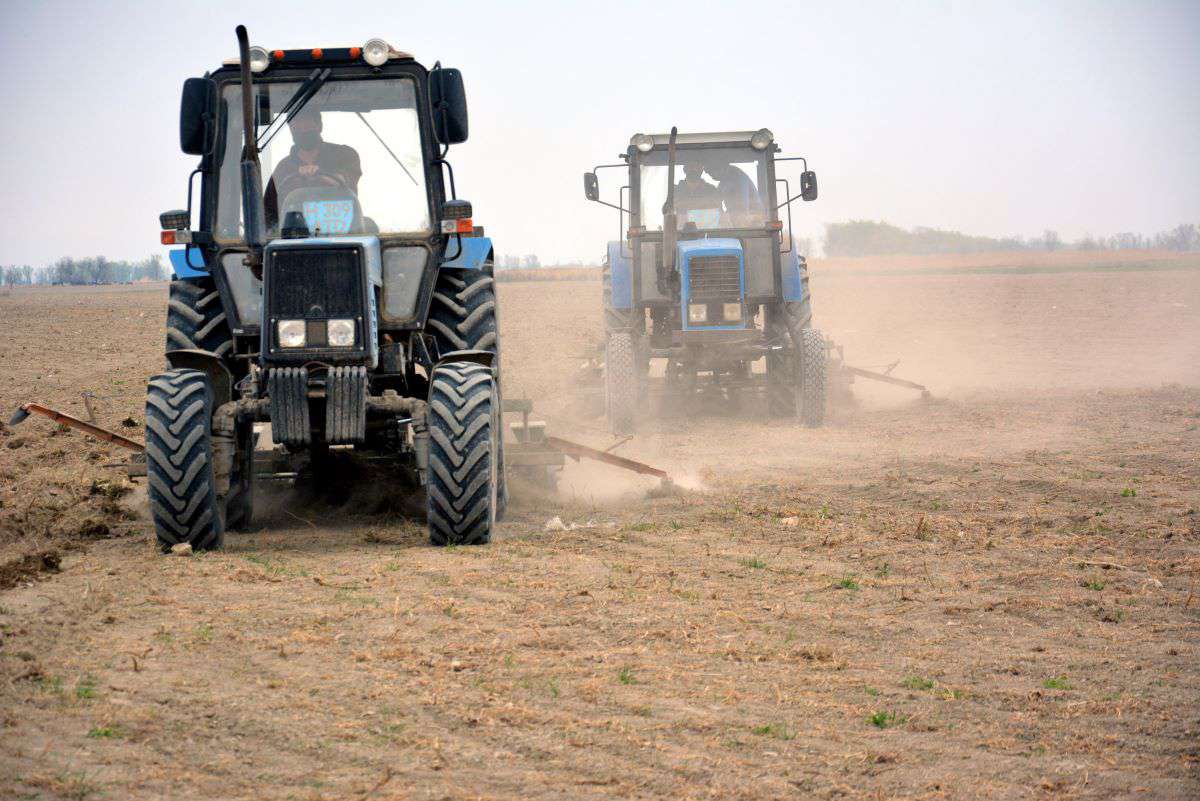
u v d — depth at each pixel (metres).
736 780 6.20
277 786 6.04
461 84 12.45
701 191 22.91
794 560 11.22
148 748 6.47
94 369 32.44
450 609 9.23
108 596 9.45
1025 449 17.98
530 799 5.95
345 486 14.25
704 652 8.31
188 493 11.16
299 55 12.60
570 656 8.15
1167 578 10.49
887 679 7.85
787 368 22.59
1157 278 72.38
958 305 55.78
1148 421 20.75
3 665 7.68
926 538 12.16
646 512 13.73
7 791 5.86
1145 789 6.16
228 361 12.59
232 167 12.59
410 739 6.66
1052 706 7.34
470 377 11.75
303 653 8.11
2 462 17.05
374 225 12.46
